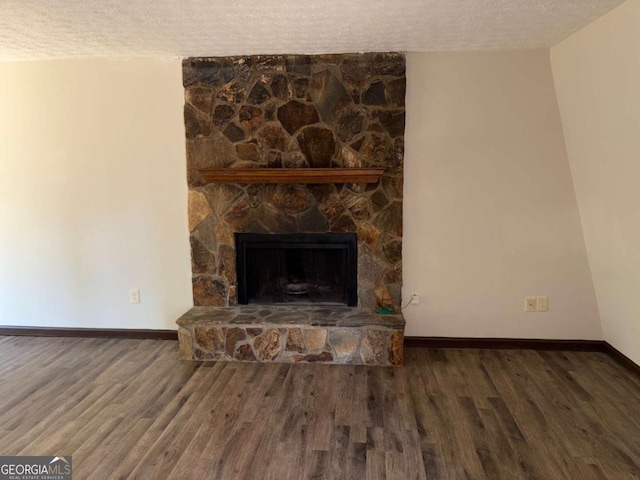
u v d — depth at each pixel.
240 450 2.15
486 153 3.11
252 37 2.69
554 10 2.23
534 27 2.50
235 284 3.41
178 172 3.34
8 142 3.40
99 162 3.38
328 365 3.07
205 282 3.43
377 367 3.03
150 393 2.71
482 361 3.11
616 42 2.24
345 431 2.29
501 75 3.02
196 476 1.97
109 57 3.21
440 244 3.25
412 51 3.02
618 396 2.61
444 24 2.46
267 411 2.49
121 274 3.53
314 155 3.20
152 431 2.31
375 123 3.11
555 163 3.08
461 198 3.18
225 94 3.19
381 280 3.29
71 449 2.16
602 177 2.71
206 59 3.15
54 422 2.40
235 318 3.17
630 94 2.25
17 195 3.48
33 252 3.56
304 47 2.91
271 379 2.87
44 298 3.62
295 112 3.16
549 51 2.94
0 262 3.60
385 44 2.85
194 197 3.33
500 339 3.32
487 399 2.60
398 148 3.12
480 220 3.19
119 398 2.65
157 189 3.38
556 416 2.41
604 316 3.15
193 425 2.36
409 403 2.56
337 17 2.34
